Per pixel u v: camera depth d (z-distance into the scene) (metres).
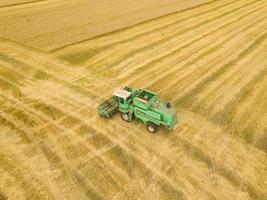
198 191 12.21
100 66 23.89
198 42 28.33
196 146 14.73
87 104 18.73
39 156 14.35
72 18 37.06
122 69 23.25
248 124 16.25
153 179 12.84
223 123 16.38
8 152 14.66
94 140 15.41
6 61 25.34
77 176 13.11
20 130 16.33
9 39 30.31
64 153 14.53
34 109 18.30
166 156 14.15
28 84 21.44
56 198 12.02
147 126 15.73
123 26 33.28
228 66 23.06
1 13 39.66
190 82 20.83
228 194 12.03
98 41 29.16
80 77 22.22
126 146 14.91
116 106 17.03
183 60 24.44
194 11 38.94
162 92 19.62
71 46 28.06
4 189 12.48
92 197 12.02
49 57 25.84
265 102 18.19
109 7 41.94
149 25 33.59
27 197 12.09
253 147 14.55
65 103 18.91
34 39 30.16
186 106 18.02
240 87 19.97
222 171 13.17
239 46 26.92
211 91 19.59
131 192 12.20
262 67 22.66
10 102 19.14
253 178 12.77
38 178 13.05
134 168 13.47
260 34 29.70
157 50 26.70
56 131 16.19
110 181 12.80
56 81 21.75
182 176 12.97
